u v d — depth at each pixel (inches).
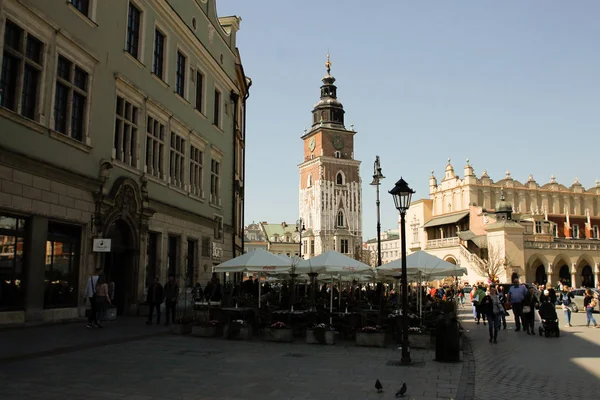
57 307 742.5
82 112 821.2
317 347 626.2
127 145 949.2
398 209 556.4
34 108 709.3
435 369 483.8
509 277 2549.2
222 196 1475.1
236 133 1617.9
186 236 1199.6
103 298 723.4
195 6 1279.5
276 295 1111.0
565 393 393.7
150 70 1032.2
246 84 1795.0
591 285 2886.3
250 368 465.4
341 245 4675.2
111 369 438.0
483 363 539.5
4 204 636.1
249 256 797.2
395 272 848.9
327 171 4734.3
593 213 3412.9
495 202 3184.1
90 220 813.2
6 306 652.7
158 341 639.1
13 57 671.1
